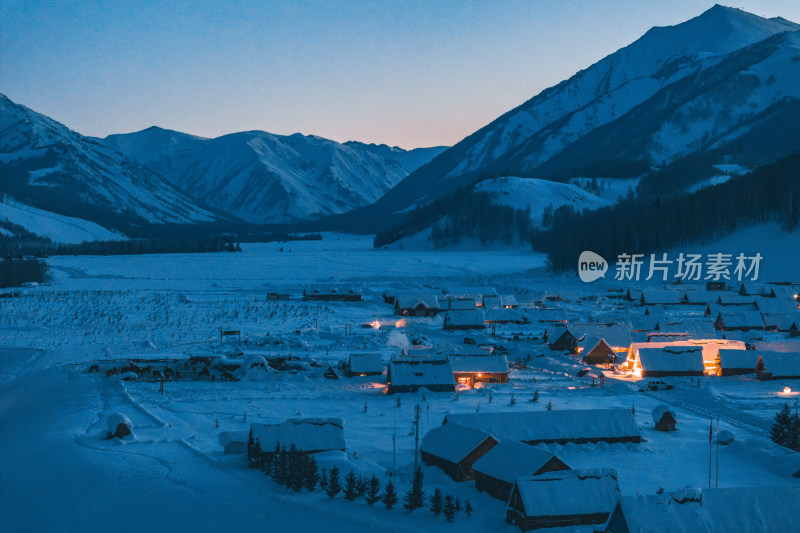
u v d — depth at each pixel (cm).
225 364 10844
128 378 10350
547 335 13325
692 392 9469
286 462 5853
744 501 4794
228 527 5025
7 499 5659
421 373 9669
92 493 5638
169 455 6556
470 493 5684
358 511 5241
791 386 9881
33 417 8656
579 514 4956
